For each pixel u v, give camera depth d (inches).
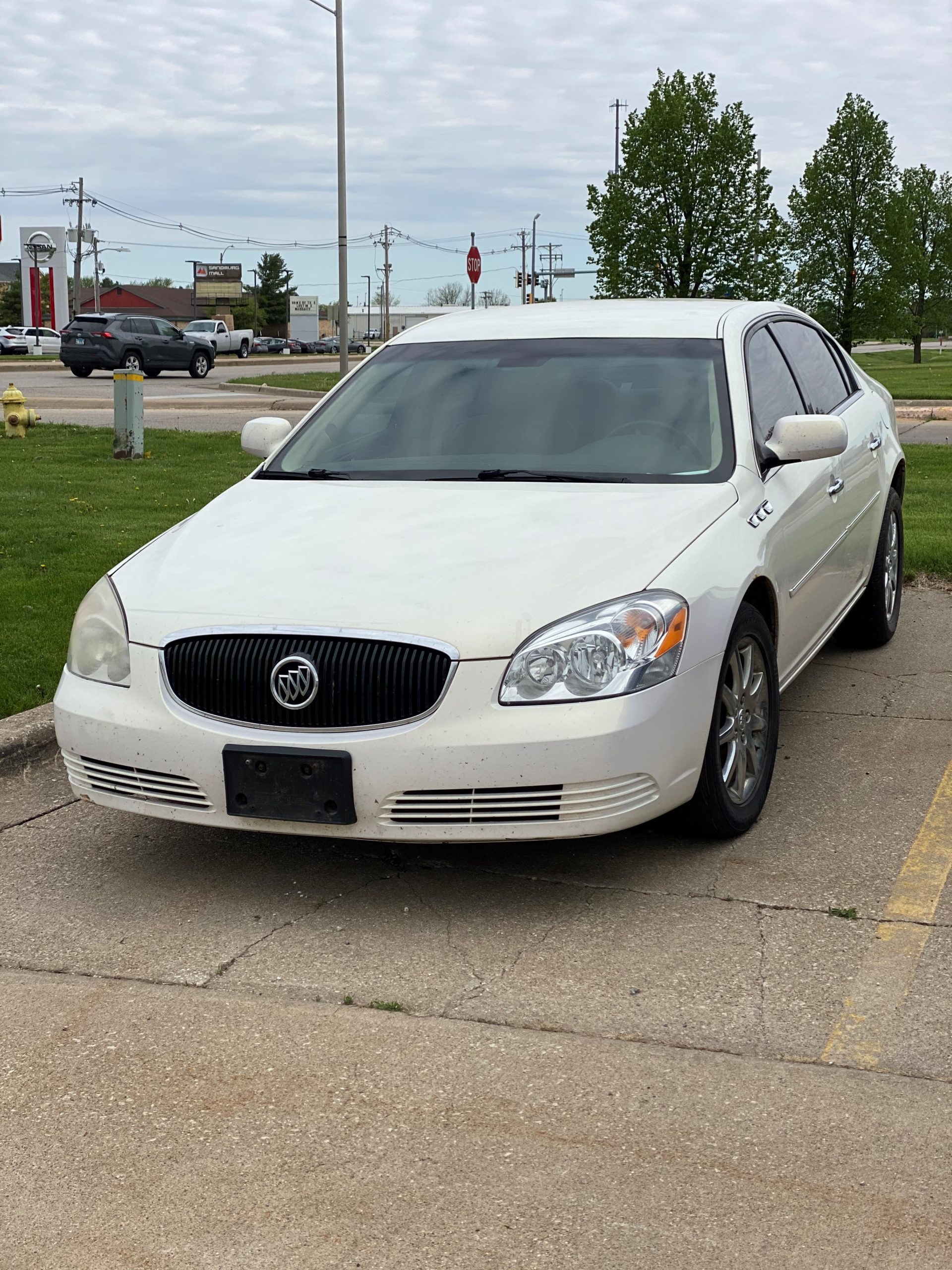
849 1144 104.0
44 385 1247.5
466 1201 98.7
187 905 154.7
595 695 141.2
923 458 520.7
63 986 135.0
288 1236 95.7
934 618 288.0
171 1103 113.1
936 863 159.6
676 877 157.5
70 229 3961.6
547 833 141.9
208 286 5196.9
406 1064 118.0
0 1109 113.0
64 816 186.5
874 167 1374.3
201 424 785.6
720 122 987.3
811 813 177.2
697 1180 100.1
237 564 161.2
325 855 168.2
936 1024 122.2
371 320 5339.6
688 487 171.9
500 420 190.2
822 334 251.4
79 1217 98.5
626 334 203.5
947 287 2007.9
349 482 184.9
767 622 179.8
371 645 143.6
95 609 162.6
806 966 134.4
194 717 149.5
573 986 131.8
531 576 149.0
